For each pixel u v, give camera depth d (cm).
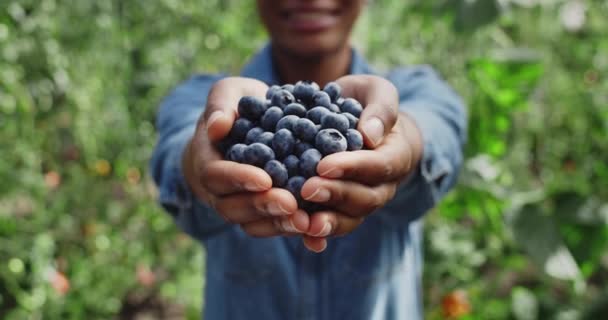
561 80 116
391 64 120
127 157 132
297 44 68
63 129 122
